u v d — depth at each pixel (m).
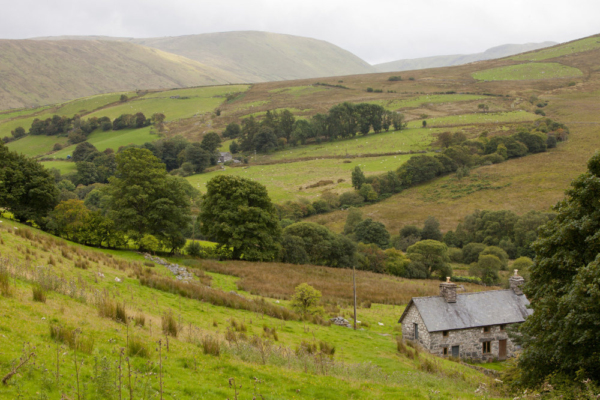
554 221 22.05
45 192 55.72
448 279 36.88
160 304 26.38
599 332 16.20
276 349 20.28
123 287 28.20
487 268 72.69
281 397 12.68
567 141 139.88
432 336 34.31
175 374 12.86
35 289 17.06
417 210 113.94
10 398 8.43
